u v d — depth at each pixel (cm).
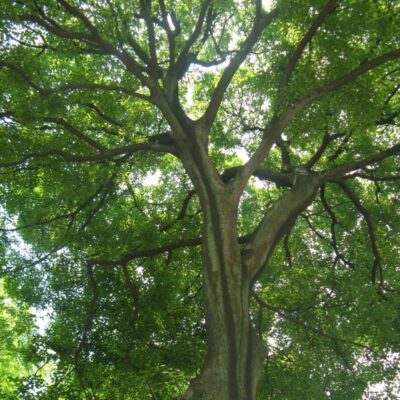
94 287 1232
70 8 975
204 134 1098
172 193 1758
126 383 891
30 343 1435
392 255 1570
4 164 1137
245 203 1861
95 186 1443
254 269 935
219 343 824
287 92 1038
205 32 1438
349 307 1509
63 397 1133
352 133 1305
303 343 1499
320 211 1695
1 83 1130
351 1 1000
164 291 1366
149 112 1557
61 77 1388
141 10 1098
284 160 1482
